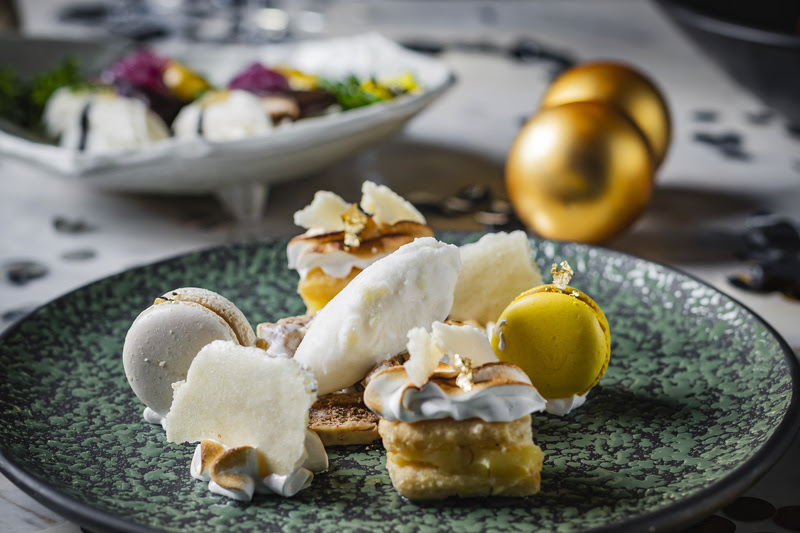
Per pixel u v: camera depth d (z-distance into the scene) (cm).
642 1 170
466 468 54
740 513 55
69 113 88
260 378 54
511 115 110
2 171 94
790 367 57
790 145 98
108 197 88
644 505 53
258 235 81
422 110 85
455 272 58
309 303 62
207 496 54
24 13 151
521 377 54
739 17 103
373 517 53
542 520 52
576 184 74
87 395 60
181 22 141
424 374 54
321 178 90
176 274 68
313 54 102
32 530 56
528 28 150
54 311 64
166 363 57
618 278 67
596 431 57
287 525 53
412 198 86
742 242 79
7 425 57
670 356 62
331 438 57
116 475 55
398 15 157
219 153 76
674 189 87
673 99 114
